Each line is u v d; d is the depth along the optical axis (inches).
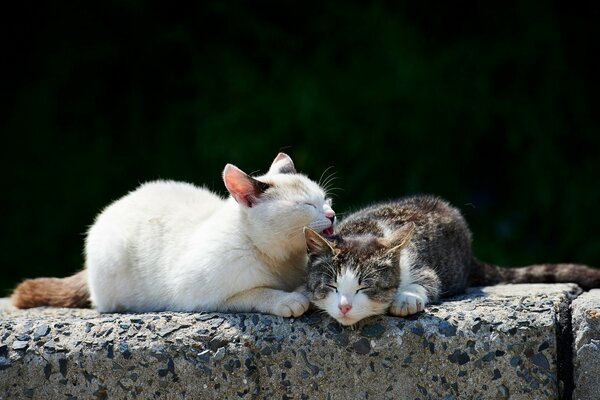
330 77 479.2
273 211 248.5
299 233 251.1
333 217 256.2
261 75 488.4
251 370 229.0
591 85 491.8
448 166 476.7
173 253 258.7
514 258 468.1
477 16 495.8
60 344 233.3
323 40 491.8
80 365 231.6
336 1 497.0
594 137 485.4
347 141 469.4
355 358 227.1
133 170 490.6
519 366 222.4
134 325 234.4
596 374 223.1
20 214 484.7
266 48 494.0
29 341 234.7
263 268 249.8
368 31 488.7
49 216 483.2
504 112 478.3
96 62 500.1
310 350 228.4
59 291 288.0
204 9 499.2
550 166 477.7
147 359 229.9
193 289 249.1
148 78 503.8
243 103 476.7
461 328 224.1
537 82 483.2
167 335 231.5
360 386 227.5
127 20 500.1
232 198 261.0
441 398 225.1
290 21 501.4
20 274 477.1
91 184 486.3
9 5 500.7
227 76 486.6
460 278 280.4
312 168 466.0
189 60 502.6
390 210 287.9
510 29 487.8
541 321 223.1
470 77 478.9
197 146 475.8
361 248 234.7
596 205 473.1
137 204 274.1
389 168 472.4
